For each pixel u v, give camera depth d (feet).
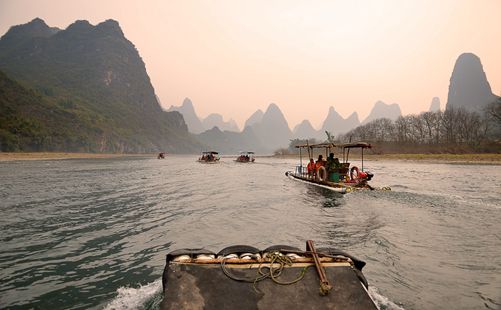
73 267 19.92
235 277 13.19
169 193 55.42
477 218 33.55
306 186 66.28
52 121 417.08
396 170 118.21
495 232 27.84
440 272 18.92
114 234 27.76
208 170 130.52
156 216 35.50
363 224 31.09
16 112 352.28
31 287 17.01
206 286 12.69
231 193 55.77
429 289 16.70
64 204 43.01
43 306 14.99
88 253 22.65
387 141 300.40
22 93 418.92
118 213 37.14
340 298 12.32
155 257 21.80
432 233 27.55
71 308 14.79
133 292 16.34
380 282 17.52
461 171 111.04
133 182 74.95
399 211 37.58
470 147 234.38
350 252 22.56
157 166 162.09
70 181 74.33
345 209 39.22
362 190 54.03
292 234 27.53
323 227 29.99
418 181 74.43
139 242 25.35
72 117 469.16
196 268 13.75
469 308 14.78
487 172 104.99
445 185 64.80
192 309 11.55
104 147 506.07
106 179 81.76
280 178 89.35
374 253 22.31
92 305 15.03
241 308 11.70
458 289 16.67
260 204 43.57
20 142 295.48
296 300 12.14
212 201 46.42
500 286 16.98
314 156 342.64
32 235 27.32
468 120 271.69
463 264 20.18
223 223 31.94
